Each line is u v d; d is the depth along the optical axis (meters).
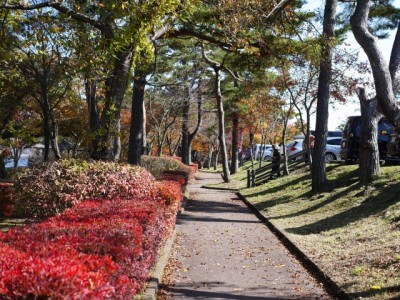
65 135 29.86
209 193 24.95
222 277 8.01
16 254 3.70
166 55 29.44
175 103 38.44
